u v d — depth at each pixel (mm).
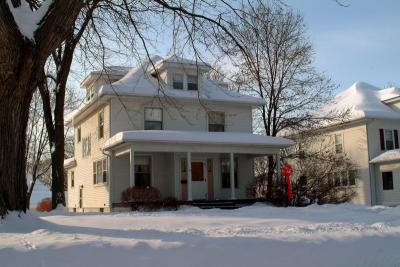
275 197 22984
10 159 8883
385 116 32094
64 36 9000
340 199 26078
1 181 8734
